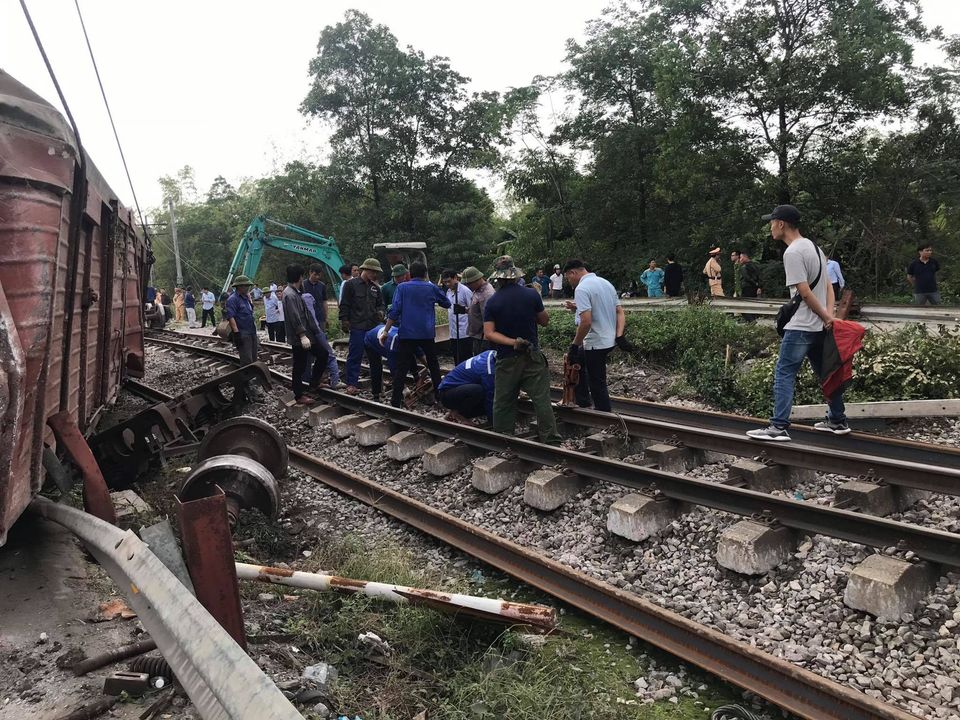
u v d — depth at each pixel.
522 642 3.82
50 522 4.99
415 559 5.14
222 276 68.88
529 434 7.11
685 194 26.33
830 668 3.29
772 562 4.12
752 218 24.78
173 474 6.87
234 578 2.97
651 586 4.25
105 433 6.62
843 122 23.88
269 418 9.61
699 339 10.95
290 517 6.01
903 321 11.36
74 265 4.42
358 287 9.95
